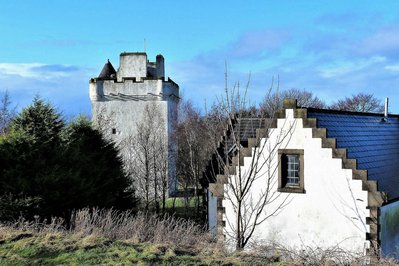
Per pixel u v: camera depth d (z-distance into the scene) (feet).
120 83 135.03
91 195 73.67
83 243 36.29
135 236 39.22
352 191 53.31
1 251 34.73
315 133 55.21
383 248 53.47
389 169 62.59
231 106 42.29
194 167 112.27
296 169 57.06
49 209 65.46
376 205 51.98
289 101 56.59
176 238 41.88
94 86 135.74
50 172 67.10
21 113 71.36
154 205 119.24
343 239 53.78
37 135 69.62
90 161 79.61
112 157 90.22
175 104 142.92
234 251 38.45
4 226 45.62
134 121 134.72
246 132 77.05
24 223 52.19
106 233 41.60
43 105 72.43
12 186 63.21
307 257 39.55
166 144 131.75
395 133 79.87
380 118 79.51
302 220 56.08
